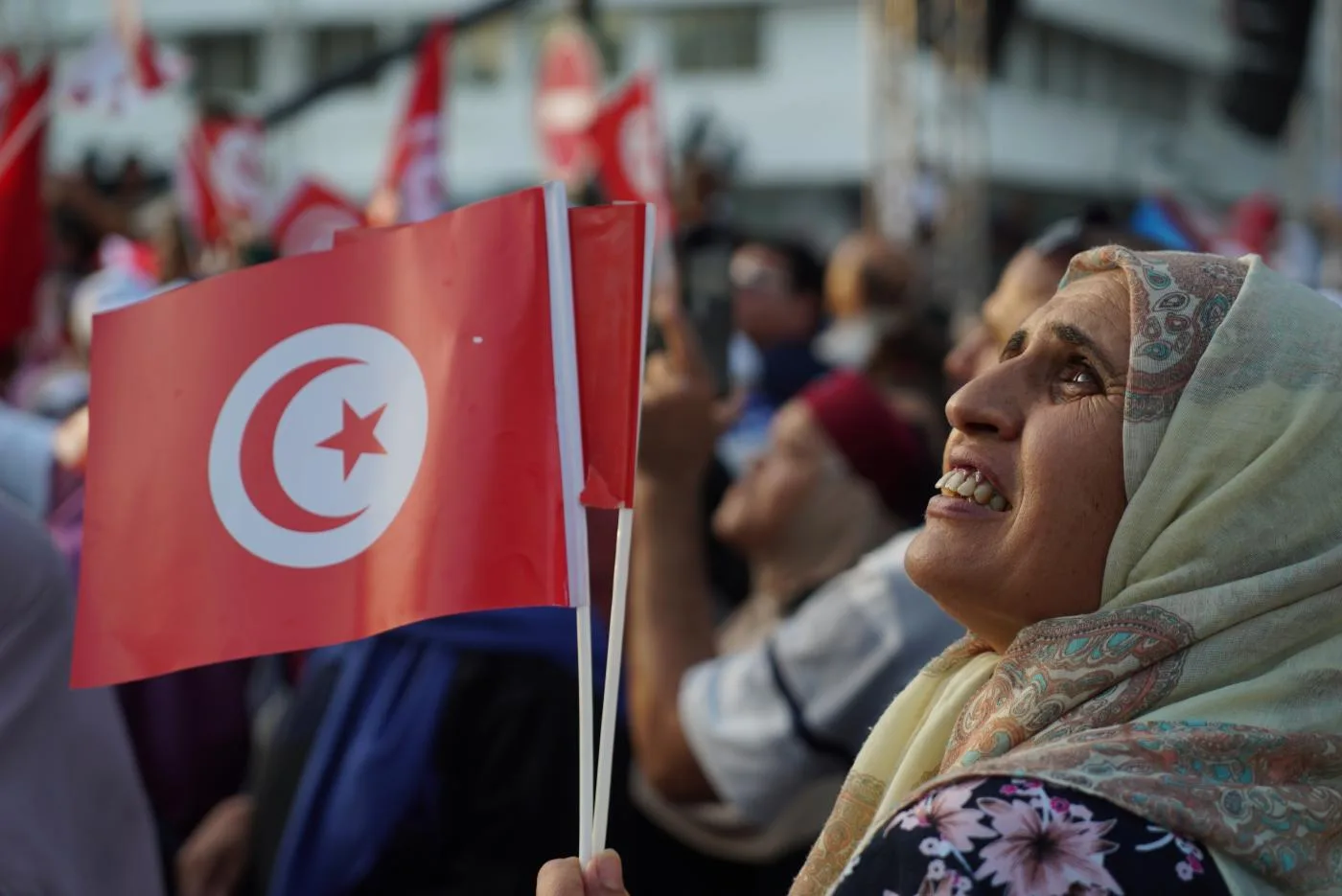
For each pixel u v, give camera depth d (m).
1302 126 16.80
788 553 3.04
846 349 5.85
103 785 2.34
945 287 10.51
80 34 17.55
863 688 2.44
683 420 2.81
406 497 1.63
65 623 2.35
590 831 1.47
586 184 5.33
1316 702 1.34
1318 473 1.36
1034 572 1.40
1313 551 1.36
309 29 21.73
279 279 1.74
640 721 2.77
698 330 2.85
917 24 10.20
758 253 6.30
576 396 1.54
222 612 1.71
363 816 2.63
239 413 1.74
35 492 3.87
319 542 1.68
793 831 2.62
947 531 1.45
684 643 2.78
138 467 1.79
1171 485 1.36
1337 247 12.65
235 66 22.28
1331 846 1.29
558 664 2.68
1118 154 26.69
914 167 10.25
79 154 19.67
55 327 7.14
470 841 2.61
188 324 1.78
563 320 1.55
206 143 6.32
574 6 7.07
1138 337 1.38
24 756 2.27
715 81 22.44
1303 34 8.73
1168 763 1.26
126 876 2.35
